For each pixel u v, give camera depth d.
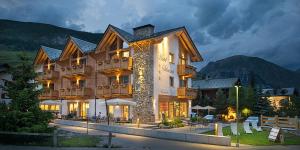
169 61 35.97
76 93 39.94
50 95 43.81
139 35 34.97
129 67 34.22
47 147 15.79
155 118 32.03
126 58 34.28
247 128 24.31
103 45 37.91
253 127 26.25
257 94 47.91
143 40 32.50
